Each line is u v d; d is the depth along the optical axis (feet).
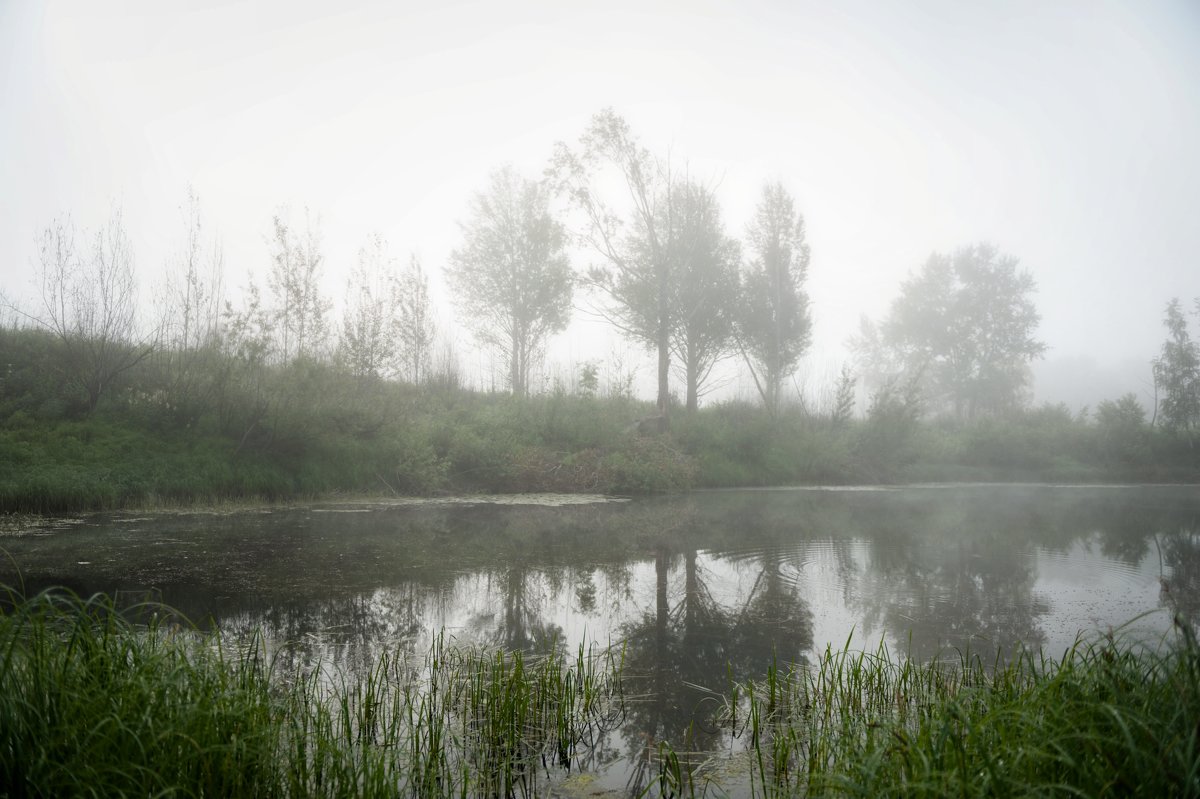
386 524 44.16
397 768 12.46
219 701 11.27
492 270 102.17
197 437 53.47
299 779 11.31
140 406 54.08
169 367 58.75
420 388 79.87
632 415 86.33
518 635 22.25
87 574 27.71
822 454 89.30
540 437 73.20
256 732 11.05
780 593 28.48
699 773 13.32
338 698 16.02
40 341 58.59
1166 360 129.90
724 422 90.94
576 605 26.32
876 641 21.79
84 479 45.44
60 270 56.95
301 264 67.46
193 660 14.19
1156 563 34.68
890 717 13.88
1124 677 11.28
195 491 48.91
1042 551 37.93
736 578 31.24
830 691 15.31
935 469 96.89
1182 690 9.71
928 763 9.80
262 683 13.24
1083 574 32.19
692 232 96.27
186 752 10.17
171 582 27.04
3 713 9.77
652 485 71.36
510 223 102.12
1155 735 9.06
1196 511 57.06
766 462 85.15
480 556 34.86
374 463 59.47
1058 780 9.46
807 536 42.68
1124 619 24.18
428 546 37.06
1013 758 9.67
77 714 10.44
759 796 12.33
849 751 11.98
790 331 108.17
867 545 39.58
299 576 29.01
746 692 17.49
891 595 28.19
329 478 56.03
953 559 35.63
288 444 55.42
